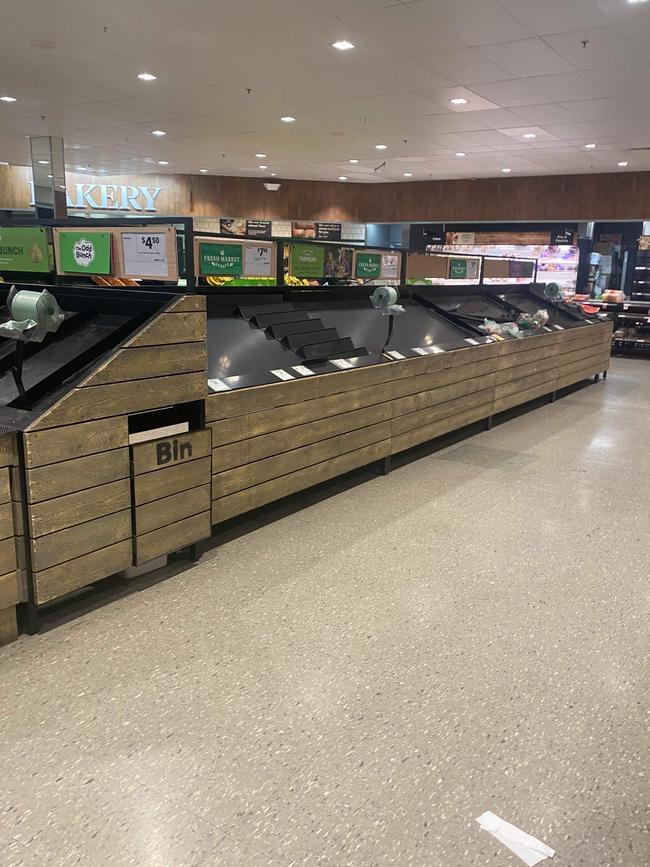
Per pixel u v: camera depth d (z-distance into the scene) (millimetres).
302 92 6707
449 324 5590
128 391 2551
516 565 3113
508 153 9844
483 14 4551
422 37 5051
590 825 1638
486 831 1612
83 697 2086
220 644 2398
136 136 9117
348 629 2521
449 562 3125
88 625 2502
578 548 3322
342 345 4129
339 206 13805
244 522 3551
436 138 8836
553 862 1530
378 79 6207
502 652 2396
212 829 1602
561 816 1664
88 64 5895
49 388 2568
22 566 2342
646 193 11406
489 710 2072
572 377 7301
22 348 2418
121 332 2746
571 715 2059
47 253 3303
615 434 5668
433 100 6887
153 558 2812
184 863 1505
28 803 1670
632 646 2459
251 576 2930
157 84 6516
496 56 5461
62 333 3006
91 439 2439
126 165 11883
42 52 5574
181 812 1650
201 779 1760
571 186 12008
